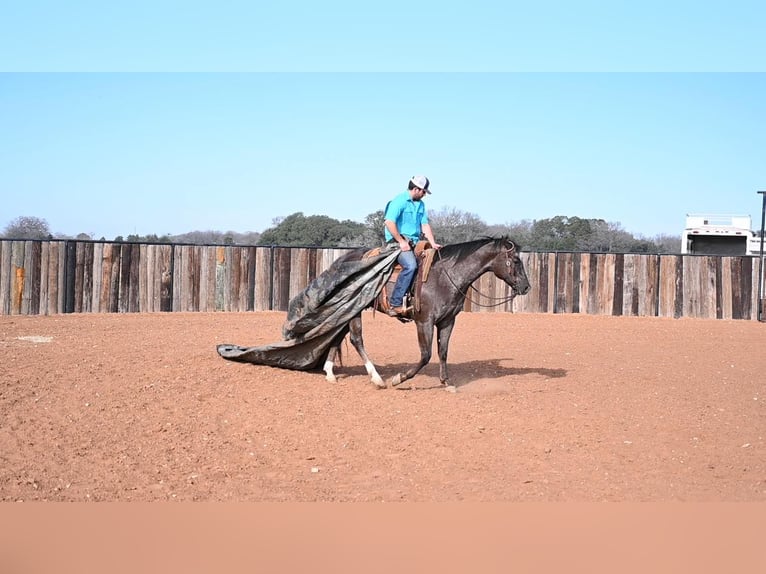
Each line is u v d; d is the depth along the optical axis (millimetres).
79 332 17969
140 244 23703
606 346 17812
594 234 43062
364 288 11836
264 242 40469
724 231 36531
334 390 11570
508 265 11422
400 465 8352
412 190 11656
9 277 22359
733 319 25781
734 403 11391
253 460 8445
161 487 7551
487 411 10508
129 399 10555
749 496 7410
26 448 8516
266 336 17750
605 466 8344
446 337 11859
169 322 20859
